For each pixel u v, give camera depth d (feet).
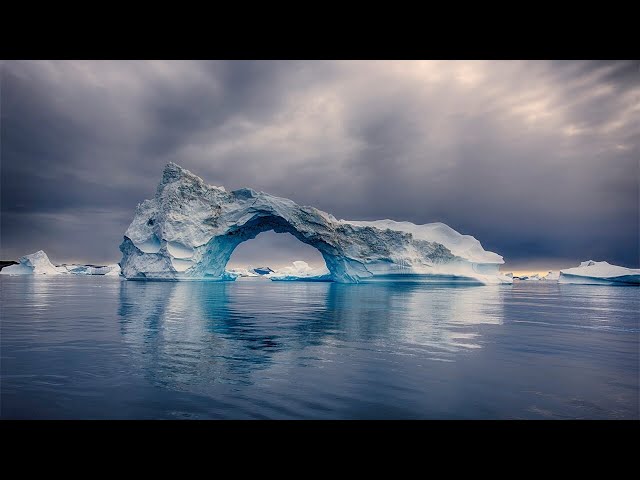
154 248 174.19
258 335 44.19
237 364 31.09
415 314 66.54
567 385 26.71
